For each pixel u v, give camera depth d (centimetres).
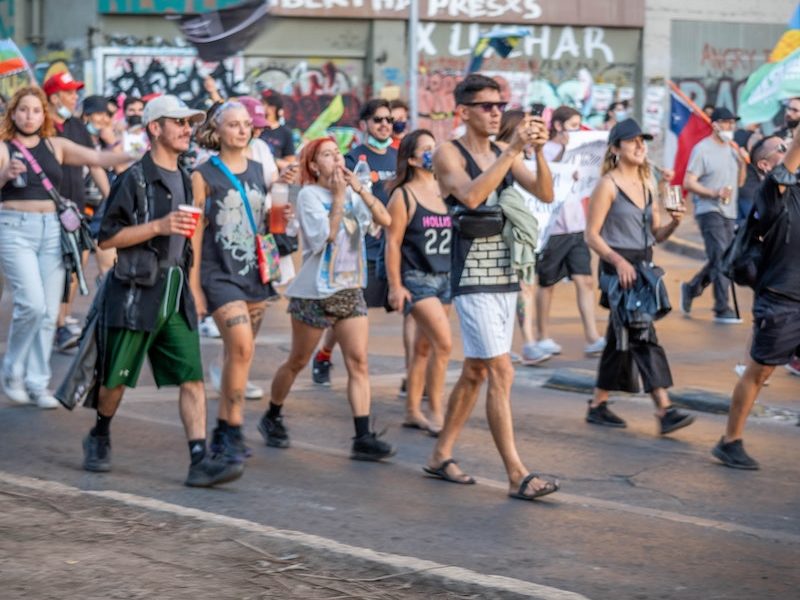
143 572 1199
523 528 1430
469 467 1758
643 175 2042
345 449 1839
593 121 6869
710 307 3459
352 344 1752
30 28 6412
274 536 1303
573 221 2627
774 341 1725
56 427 1888
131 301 1524
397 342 2827
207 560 1240
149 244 1523
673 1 6869
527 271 1540
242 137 1662
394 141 2428
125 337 1544
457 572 1211
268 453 1795
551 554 1328
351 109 6569
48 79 2341
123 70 6359
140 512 1388
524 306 2573
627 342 1981
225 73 6406
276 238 2209
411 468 1728
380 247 2008
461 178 1535
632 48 6894
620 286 1981
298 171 1748
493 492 1605
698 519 1512
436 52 6594
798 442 1947
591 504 1563
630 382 1992
